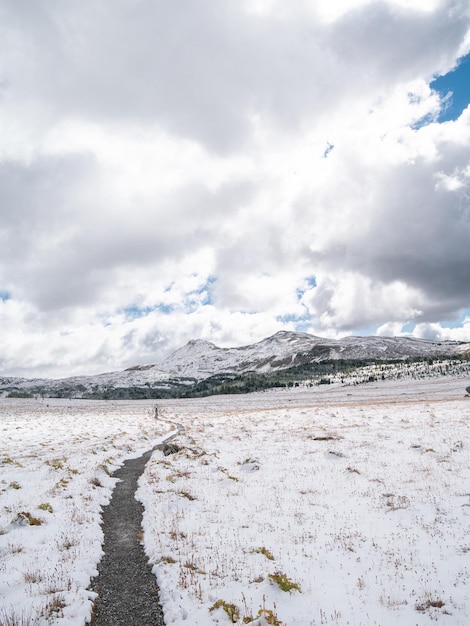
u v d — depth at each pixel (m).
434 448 24.58
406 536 12.99
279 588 9.97
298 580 10.52
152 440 42.44
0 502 16.84
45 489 19.17
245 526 14.61
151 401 167.88
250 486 19.73
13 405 150.12
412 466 21.12
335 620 8.69
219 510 16.48
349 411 55.72
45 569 11.09
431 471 19.83
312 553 12.18
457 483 17.72
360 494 17.41
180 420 66.94
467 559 11.17
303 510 15.98
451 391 100.88
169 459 28.34
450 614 8.73
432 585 9.97
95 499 18.52
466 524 13.48
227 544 13.05
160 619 9.15
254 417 57.34
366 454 24.78
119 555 12.84
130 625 8.93
